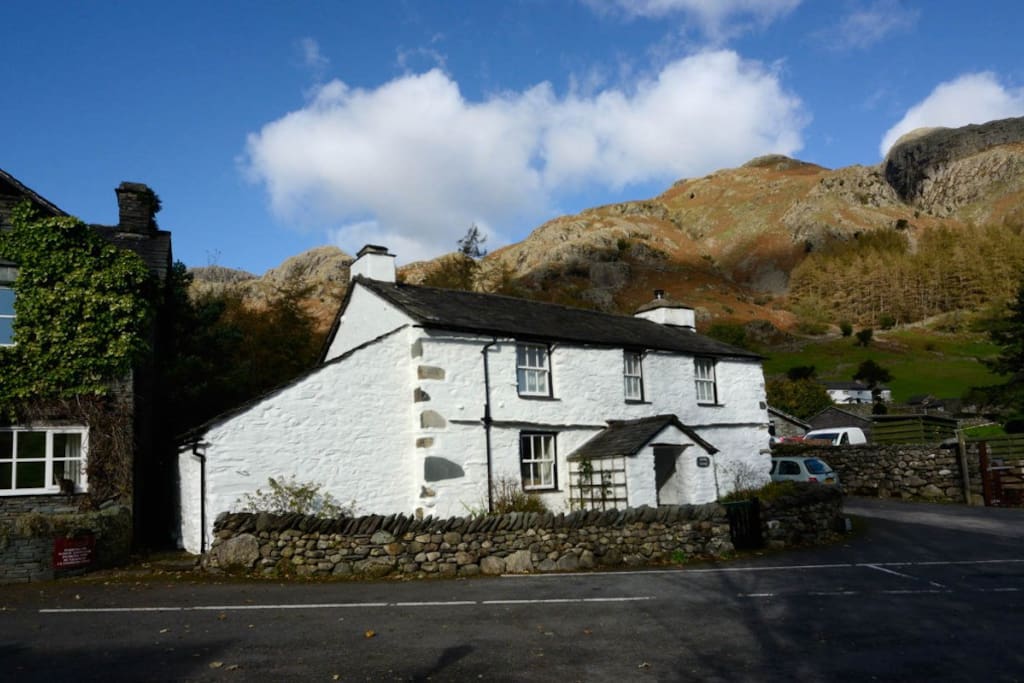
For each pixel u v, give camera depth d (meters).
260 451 14.14
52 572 11.97
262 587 11.33
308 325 33.22
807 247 197.75
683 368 21.66
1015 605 9.86
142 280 15.03
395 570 12.48
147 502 17.12
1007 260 159.75
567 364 18.72
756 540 15.64
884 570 12.80
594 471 17.27
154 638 8.12
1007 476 23.00
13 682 6.54
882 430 31.61
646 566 13.61
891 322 143.75
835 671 7.01
